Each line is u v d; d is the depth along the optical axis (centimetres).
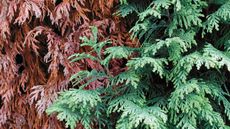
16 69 203
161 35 212
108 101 202
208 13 213
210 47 184
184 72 183
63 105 189
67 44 197
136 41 208
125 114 174
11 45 203
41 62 212
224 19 191
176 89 179
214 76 209
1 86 204
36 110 210
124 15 201
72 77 187
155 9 186
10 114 208
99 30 202
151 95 210
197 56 177
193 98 179
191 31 195
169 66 203
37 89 201
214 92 194
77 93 182
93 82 204
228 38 205
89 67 209
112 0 199
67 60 199
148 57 180
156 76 215
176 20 191
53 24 204
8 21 190
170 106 183
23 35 203
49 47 195
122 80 186
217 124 191
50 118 208
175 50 184
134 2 210
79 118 189
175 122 187
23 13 185
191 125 181
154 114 177
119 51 184
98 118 196
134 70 190
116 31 207
